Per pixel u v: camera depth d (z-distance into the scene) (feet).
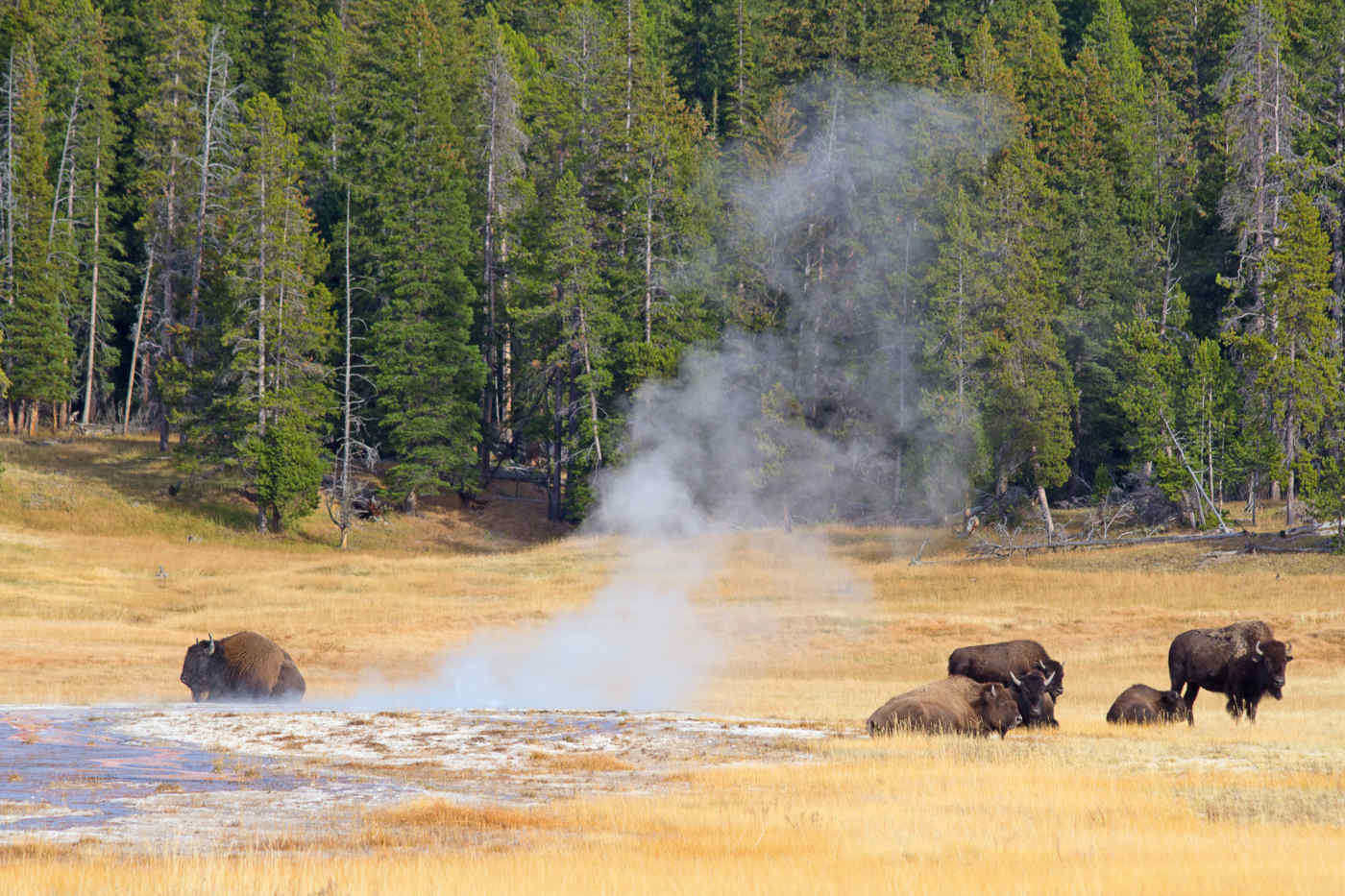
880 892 65.87
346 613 347.77
